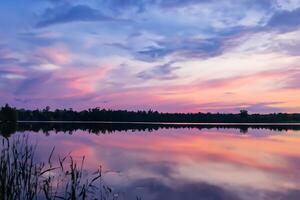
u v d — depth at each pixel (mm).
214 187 16203
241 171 20766
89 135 50531
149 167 20875
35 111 149750
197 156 27391
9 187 7152
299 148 34938
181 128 88188
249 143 40594
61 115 157125
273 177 18922
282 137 52406
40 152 25312
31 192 7344
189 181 17281
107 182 15148
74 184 7914
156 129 79312
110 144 35219
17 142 7641
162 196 14008
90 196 10945
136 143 37438
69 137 44500
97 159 23094
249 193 15227
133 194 13766
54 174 13984
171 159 25078
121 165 21031
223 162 24391
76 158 22688
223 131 72125
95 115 161500
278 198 14398
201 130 76312
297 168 22203
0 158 7270
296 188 16250
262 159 26438
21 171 7340
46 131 58000
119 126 98625
